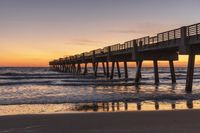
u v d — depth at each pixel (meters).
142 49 33.06
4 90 31.17
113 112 13.17
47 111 15.57
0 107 17.33
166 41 27.30
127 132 9.54
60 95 24.58
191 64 24.66
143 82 42.62
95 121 11.30
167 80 50.28
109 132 9.59
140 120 11.37
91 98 21.81
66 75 74.88
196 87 32.72
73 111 15.38
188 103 18.30
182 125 10.33
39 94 26.14
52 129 10.05
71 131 9.76
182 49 23.97
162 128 9.94
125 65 49.94
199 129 9.69
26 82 45.34
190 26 23.00
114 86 35.31
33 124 10.83
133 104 18.16
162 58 34.91
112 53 44.28
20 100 20.78
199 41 21.61
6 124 10.83
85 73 75.44
